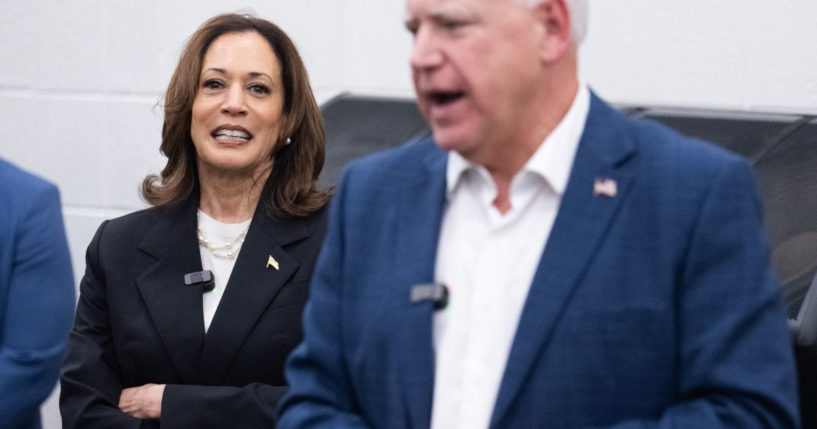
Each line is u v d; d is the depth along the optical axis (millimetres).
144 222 5809
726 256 3191
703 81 7406
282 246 5637
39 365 4668
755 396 3133
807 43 7145
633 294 3219
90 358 5645
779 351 3188
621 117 3463
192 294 5598
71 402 5602
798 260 5598
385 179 3605
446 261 3416
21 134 9297
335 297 3596
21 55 9258
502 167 3383
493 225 3375
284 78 5812
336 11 8258
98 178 9078
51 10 9164
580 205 3305
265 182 5781
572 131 3383
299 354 3641
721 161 3264
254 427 5352
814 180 5996
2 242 4680
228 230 5738
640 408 3207
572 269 3242
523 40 3223
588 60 7695
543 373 3211
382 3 8141
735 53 7324
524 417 3213
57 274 4770
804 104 7156
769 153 6309
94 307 5762
